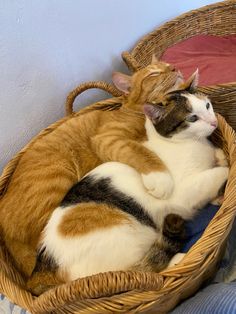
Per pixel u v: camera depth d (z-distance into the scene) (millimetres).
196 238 509
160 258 461
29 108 618
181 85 553
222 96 570
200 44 813
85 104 729
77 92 620
